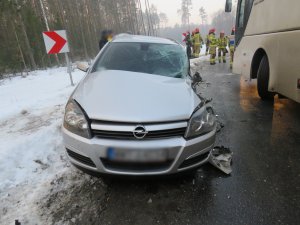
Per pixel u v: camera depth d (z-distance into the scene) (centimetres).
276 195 262
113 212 239
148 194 263
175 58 399
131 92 277
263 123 460
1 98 838
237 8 738
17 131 447
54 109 579
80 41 3438
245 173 300
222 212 238
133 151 231
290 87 443
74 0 3425
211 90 738
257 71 624
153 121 235
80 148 242
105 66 376
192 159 251
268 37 521
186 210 240
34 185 286
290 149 360
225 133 417
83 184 283
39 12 2859
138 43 428
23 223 228
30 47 2280
